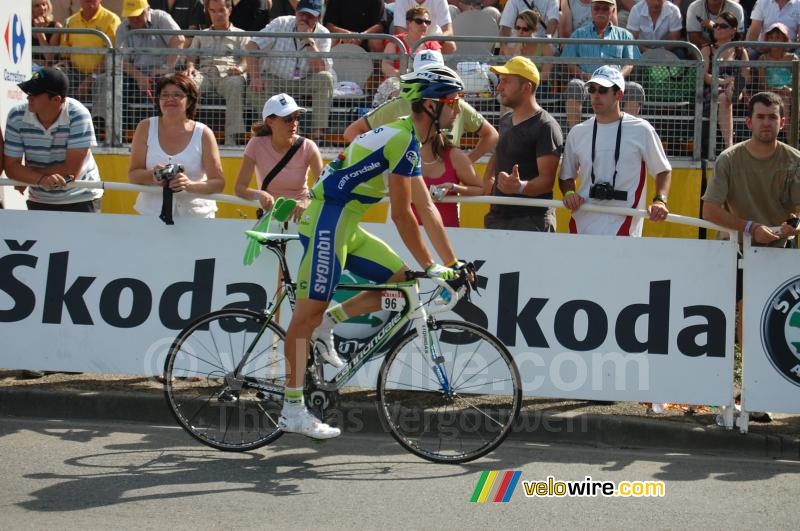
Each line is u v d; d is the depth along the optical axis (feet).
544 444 26.53
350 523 20.25
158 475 23.00
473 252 27.68
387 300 24.26
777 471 24.67
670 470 24.50
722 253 27.09
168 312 28.30
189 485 22.36
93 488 21.93
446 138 29.12
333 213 23.39
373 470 23.90
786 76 36.94
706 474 24.26
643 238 27.25
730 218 27.07
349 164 23.09
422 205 23.50
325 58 37.55
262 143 29.99
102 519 19.99
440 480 23.26
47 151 29.84
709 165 37.42
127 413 27.50
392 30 46.26
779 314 26.78
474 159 32.04
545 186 29.78
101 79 38.45
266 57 37.68
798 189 27.22
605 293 27.35
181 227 28.25
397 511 21.07
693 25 43.34
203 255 28.25
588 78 37.47
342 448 25.59
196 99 30.14
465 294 24.26
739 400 28.37
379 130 23.09
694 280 27.14
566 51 39.01
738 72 37.14
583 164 29.71
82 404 27.58
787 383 26.73
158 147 29.89
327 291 23.36
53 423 27.04
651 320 27.25
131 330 28.40
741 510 21.62
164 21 42.57
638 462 25.12
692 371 27.12
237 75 37.91
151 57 38.22
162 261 28.35
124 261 28.40
